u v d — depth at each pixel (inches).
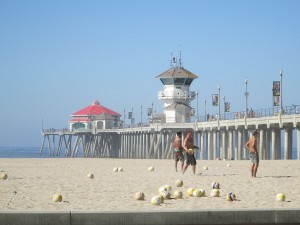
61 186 1045.8
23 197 853.2
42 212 580.4
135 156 6122.1
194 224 595.5
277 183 1093.1
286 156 3056.1
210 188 1008.9
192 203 778.8
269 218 603.8
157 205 756.0
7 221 575.2
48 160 2778.1
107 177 1316.4
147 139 5684.1
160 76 5132.9
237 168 1775.3
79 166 2026.3
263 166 1882.4
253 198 836.0
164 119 5137.8
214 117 4431.6
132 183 1118.4
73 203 781.3
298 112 2918.3
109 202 792.9
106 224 584.1
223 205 756.0
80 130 7160.4
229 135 3946.9
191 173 1475.1
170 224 589.0
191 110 5068.9
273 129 3284.9
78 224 582.6
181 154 1457.9
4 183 1115.9
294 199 822.5
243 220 600.7
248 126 3567.9
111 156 6934.1
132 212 587.8
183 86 5098.4
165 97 5093.5
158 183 1119.0
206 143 4490.7
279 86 3257.9
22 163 2308.1
